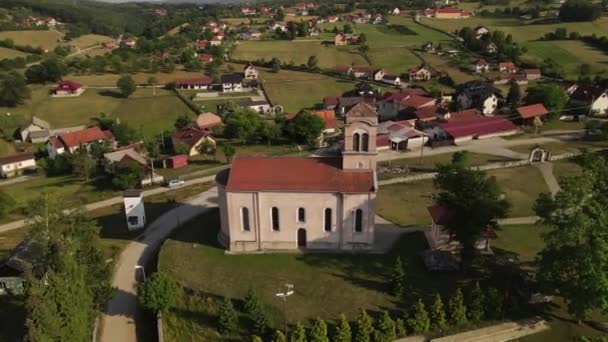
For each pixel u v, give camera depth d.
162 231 89.38
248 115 150.50
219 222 89.69
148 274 75.38
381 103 176.25
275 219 75.94
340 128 159.62
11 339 60.66
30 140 163.00
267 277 70.12
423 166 118.94
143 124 172.62
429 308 59.22
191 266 73.69
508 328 59.12
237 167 76.31
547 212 58.69
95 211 101.38
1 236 92.75
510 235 81.31
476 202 67.06
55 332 48.16
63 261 54.06
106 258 79.69
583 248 53.88
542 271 58.50
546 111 148.50
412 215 90.44
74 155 127.94
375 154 73.31
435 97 181.12
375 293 65.50
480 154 126.12
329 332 57.66
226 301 60.03
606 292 52.28
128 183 111.19
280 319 60.81
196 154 136.25
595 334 58.16
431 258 71.25
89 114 184.38
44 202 65.88
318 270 71.50
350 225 74.81
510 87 179.62
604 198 59.12
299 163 76.31
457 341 57.06
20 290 69.94
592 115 154.00
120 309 67.31
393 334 56.28
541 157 117.75
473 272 69.50
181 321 63.16
